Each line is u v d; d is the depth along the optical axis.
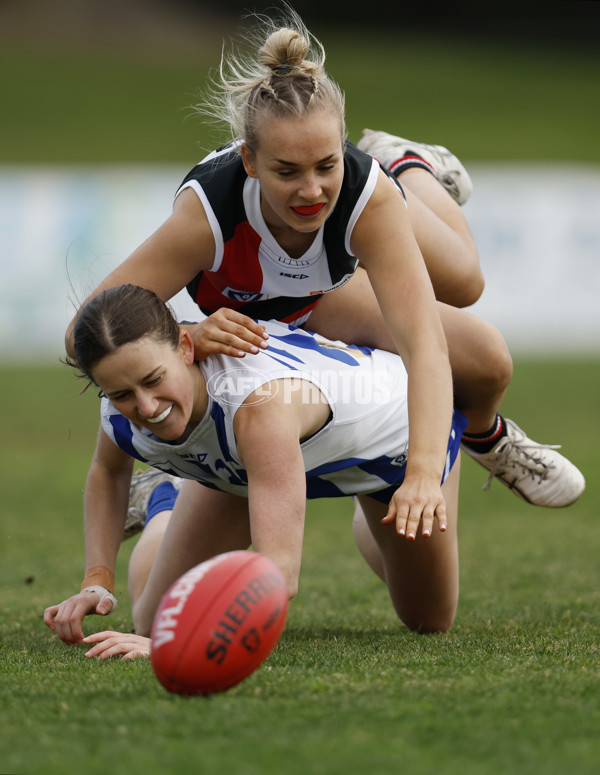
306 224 11.46
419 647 12.10
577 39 169.88
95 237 65.12
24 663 11.21
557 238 66.81
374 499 13.62
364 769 7.09
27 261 64.75
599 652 11.38
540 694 8.95
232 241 12.42
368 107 124.75
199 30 154.50
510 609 16.17
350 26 172.88
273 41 11.25
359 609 17.05
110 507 13.61
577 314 67.19
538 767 7.14
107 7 151.88
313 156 10.95
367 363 12.84
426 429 11.05
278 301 13.45
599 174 73.62
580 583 18.67
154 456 12.38
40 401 49.56
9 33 145.25
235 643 8.75
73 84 128.75
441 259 14.88
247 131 11.34
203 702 8.72
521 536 24.50
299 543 10.27
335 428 12.09
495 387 14.11
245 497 13.23
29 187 64.81
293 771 7.05
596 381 53.88
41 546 23.52
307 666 10.47
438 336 11.62
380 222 11.96
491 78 141.62
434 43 166.75
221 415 11.21
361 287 13.86
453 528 14.12
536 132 116.69
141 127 114.75
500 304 66.88
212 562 9.05
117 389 10.59
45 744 7.78
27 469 34.81
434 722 8.10
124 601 18.77
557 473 15.73
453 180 17.73
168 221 12.48
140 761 7.29
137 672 10.03
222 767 7.13
